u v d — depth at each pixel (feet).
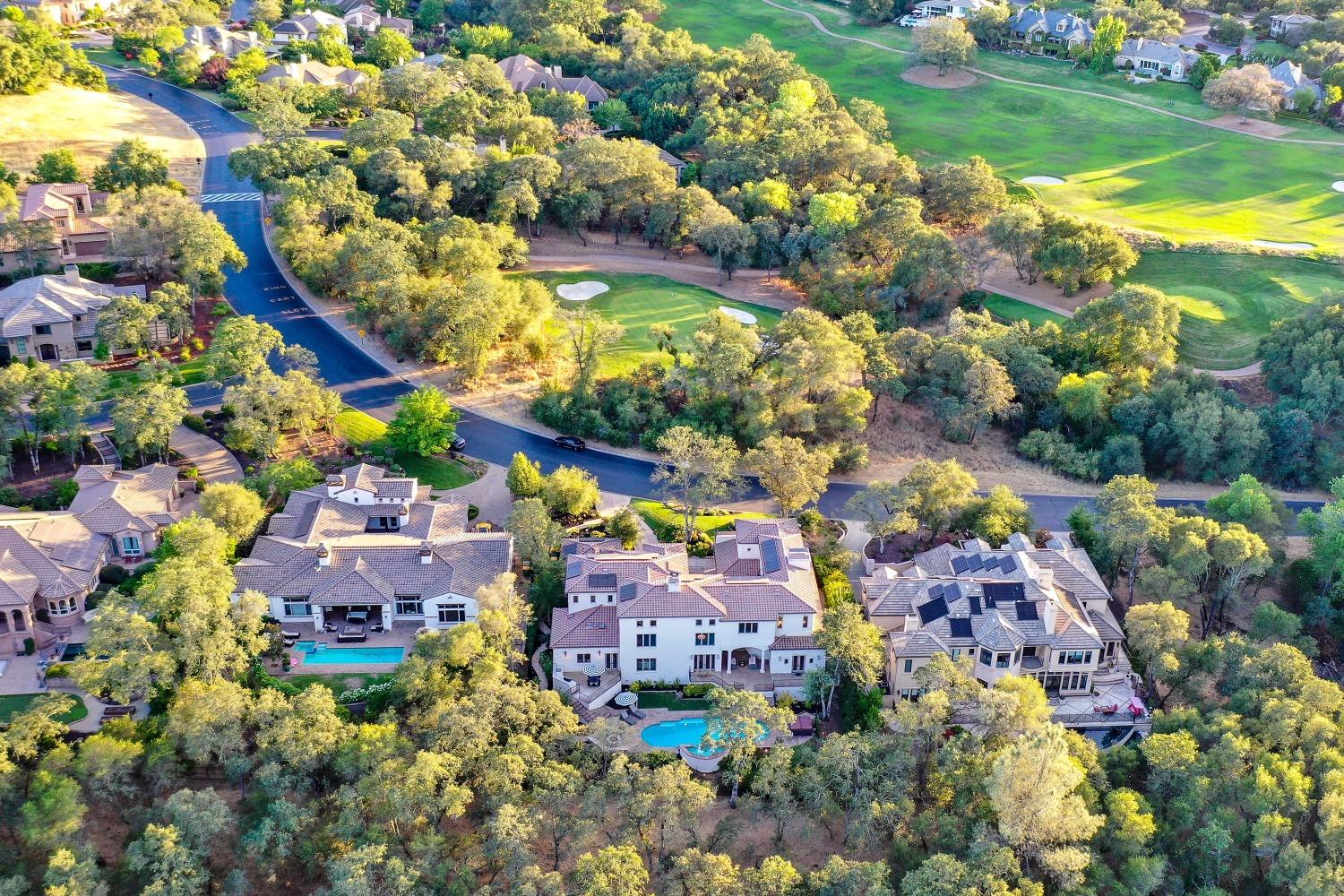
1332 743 343.46
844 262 632.79
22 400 480.64
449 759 312.29
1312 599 448.24
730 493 481.87
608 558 401.08
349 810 304.30
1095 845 320.91
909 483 447.01
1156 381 560.20
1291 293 647.97
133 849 288.10
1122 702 384.27
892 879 314.35
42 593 371.97
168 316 519.60
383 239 572.10
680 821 313.12
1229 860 318.04
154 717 334.44
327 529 415.64
